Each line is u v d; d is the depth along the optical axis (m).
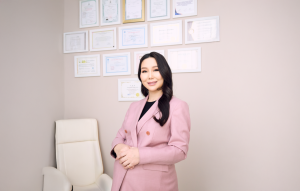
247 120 1.79
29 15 1.72
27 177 1.64
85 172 1.90
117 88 2.09
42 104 1.85
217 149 1.84
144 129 1.06
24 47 1.66
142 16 2.04
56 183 1.58
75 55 2.20
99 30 2.14
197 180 1.87
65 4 2.25
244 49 1.81
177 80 1.94
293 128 1.70
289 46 1.73
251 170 1.77
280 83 1.73
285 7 1.75
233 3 1.85
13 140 1.52
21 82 1.62
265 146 1.75
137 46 2.04
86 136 1.98
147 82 1.11
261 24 1.79
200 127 1.88
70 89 2.20
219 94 1.85
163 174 1.03
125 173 1.02
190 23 1.92
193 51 1.90
